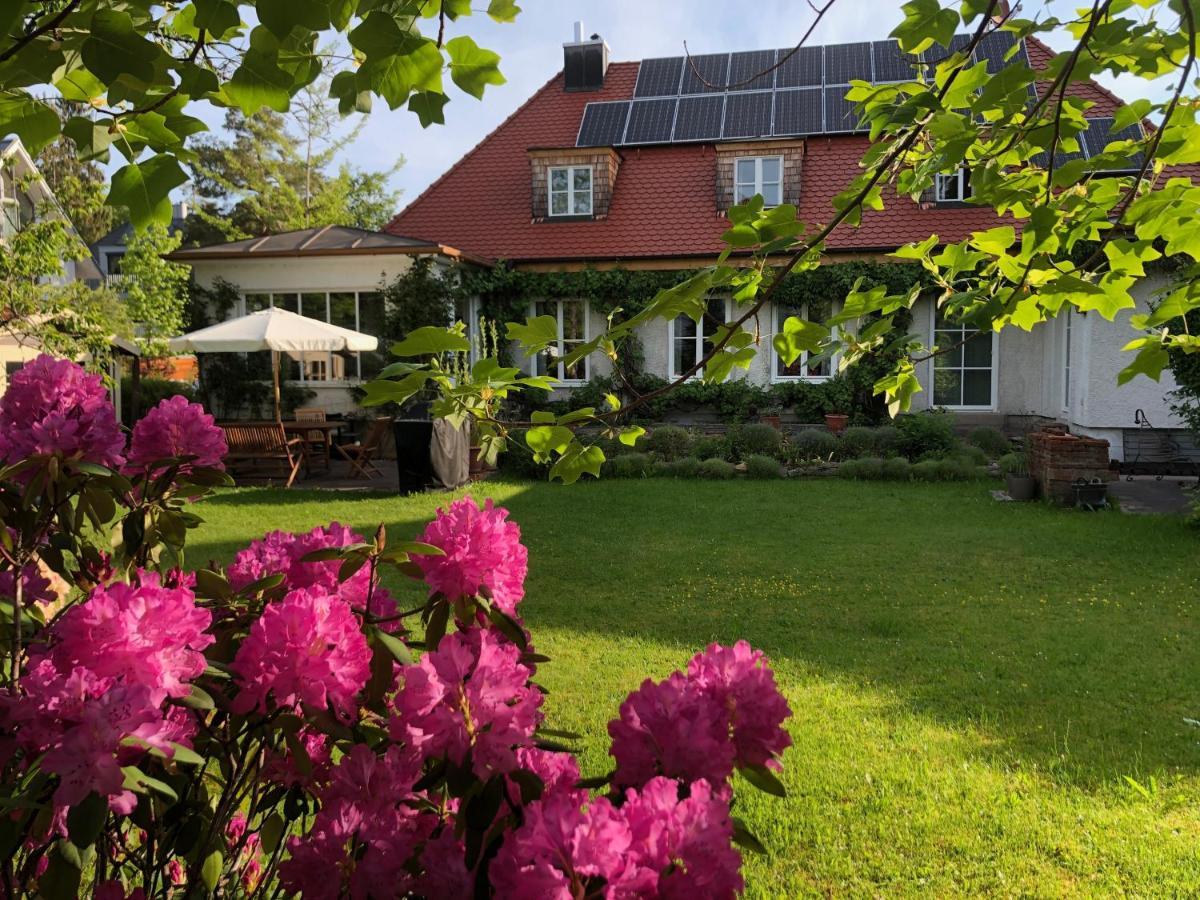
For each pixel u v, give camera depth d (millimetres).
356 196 43344
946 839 3416
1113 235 2141
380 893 1230
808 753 4164
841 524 10289
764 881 3174
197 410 1797
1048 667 5324
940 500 12086
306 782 1607
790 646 5789
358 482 14555
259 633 1357
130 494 1746
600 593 7191
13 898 1471
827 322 2311
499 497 12461
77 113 1622
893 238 17656
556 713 4625
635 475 14797
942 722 4508
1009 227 2088
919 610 6621
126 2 1405
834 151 19750
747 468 14750
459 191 21406
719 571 7934
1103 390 14969
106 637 1222
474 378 1820
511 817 1225
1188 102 1939
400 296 17312
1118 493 12617
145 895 1608
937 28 1726
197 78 1509
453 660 1240
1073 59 1672
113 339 12977
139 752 1148
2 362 10867
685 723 1185
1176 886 3080
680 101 21516
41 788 1161
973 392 18250
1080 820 3520
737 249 1743
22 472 1604
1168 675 5145
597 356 18656
